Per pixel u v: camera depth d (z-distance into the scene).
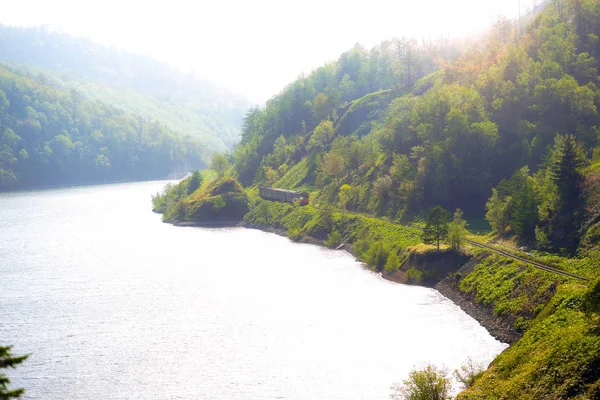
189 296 112.88
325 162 196.00
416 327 88.56
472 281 101.62
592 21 179.75
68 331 93.88
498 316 87.06
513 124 154.12
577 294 74.19
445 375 68.12
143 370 77.44
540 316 76.94
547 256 97.12
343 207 176.50
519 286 89.62
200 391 70.75
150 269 138.62
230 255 153.38
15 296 116.38
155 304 108.12
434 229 116.38
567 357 57.38
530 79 158.62
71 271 138.75
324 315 96.94
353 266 134.00
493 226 119.19
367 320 93.12
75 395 70.75
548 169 119.31
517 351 66.88
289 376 73.81
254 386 71.44
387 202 161.88
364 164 192.25
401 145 178.38
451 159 147.88
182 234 194.62
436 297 104.44
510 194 123.44
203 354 82.31
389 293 108.69
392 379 71.06
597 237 93.44
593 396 51.03
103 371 77.50
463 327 87.62
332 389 69.56
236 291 115.19
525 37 195.38
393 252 125.81
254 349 83.38
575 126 144.88
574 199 105.81
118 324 96.81
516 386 58.00
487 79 171.12
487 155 147.75
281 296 110.06
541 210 107.69
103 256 157.12
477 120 157.00
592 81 161.00
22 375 76.75
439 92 171.38
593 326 61.44
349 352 80.12
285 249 159.88
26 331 94.31
